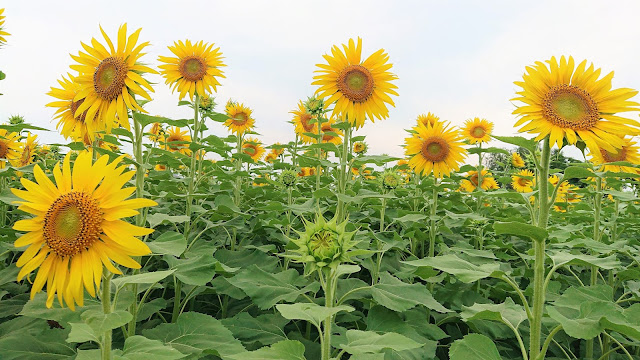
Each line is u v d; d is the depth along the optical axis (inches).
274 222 187.5
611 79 112.4
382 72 208.8
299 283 141.3
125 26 128.6
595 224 190.1
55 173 85.9
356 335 90.0
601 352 170.1
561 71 115.0
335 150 175.3
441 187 221.0
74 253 80.4
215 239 230.1
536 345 101.1
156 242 109.0
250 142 383.6
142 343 85.2
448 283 186.5
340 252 90.4
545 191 104.8
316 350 146.0
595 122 108.3
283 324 146.9
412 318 140.9
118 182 82.7
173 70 255.0
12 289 163.2
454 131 247.8
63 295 82.0
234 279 134.3
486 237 245.0
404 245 173.9
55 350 108.3
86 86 132.9
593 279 175.6
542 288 101.9
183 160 229.1
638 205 261.0
